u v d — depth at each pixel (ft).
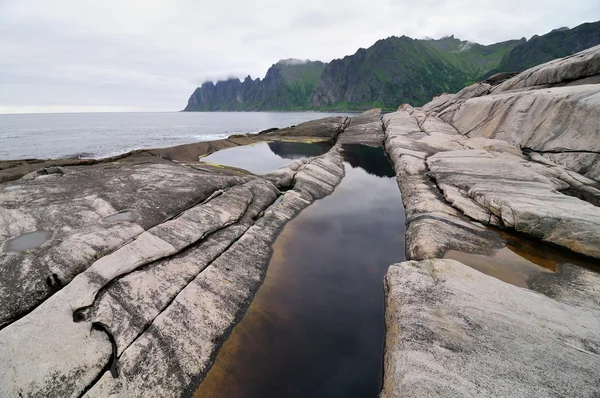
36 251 33.12
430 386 21.12
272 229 56.13
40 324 25.43
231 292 37.76
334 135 198.59
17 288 28.60
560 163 65.16
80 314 27.71
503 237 46.11
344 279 43.93
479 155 78.28
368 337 33.32
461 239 45.42
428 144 106.32
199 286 36.06
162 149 121.29
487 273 37.81
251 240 49.34
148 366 26.45
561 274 37.11
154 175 61.93
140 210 45.29
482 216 51.13
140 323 29.25
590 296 32.37
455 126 128.57
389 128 154.10
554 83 98.58
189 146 139.74
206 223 47.14
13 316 26.61
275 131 226.17
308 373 28.91
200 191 55.47
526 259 40.83
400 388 21.52
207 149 148.46
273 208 63.31
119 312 29.22
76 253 33.17
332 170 97.86
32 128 391.45
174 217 46.75
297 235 56.90
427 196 61.93
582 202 46.39
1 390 21.11
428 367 22.62
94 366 24.54
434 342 24.88
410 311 28.50
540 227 43.80
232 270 41.29
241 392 26.94
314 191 78.28
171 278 35.37
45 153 156.76
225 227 49.65
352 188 87.51
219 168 88.63
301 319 35.88
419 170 79.87
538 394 20.30
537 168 64.08
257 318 35.70
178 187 55.47
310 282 43.09
